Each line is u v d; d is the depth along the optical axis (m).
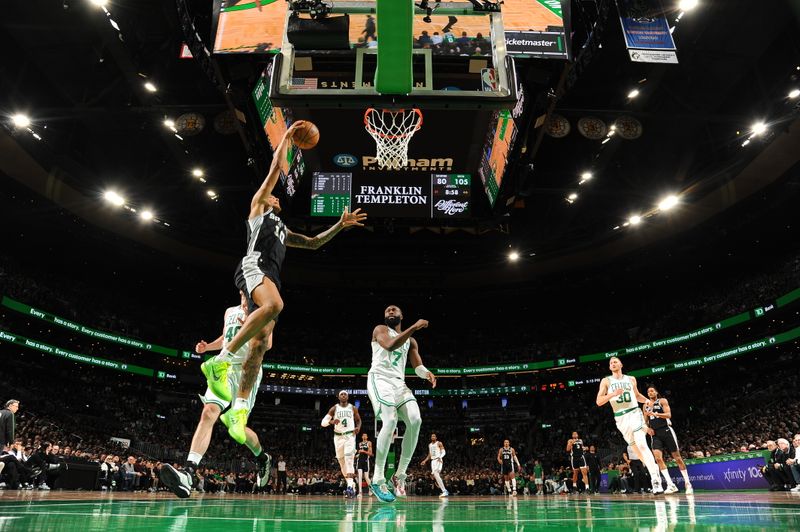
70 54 24.58
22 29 23.09
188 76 26.03
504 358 47.94
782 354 35.66
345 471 12.69
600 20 18.19
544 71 16.25
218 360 3.80
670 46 18.81
